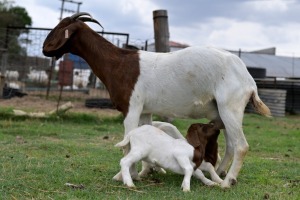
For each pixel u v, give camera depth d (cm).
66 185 502
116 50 562
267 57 3117
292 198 477
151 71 538
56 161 633
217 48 537
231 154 558
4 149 720
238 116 519
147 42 1339
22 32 1988
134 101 538
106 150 754
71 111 1280
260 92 1884
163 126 561
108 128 1049
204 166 540
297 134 1127
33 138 864
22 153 689
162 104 541
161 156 507
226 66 520
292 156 804
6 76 1973
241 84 523
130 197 457
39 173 557
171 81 531
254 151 844
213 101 531
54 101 1638
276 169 651
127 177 501
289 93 2050
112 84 548
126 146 536
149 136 512
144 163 573
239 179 571
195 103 534
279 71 2803
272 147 892
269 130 1206
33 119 1097
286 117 1786
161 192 482
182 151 504
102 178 543
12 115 1093
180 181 540
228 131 520
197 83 524
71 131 977
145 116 571
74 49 575
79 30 565
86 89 2119
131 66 543
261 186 538
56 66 2134
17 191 475
